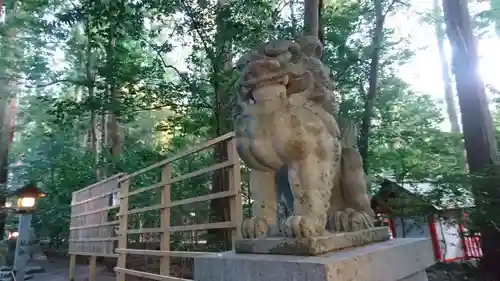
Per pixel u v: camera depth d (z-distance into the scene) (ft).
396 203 20.30
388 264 5.07
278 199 5.98
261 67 5.61
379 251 4.93
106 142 40.83
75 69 40.32
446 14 22.24
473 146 20.39
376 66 27.37
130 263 23.71
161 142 41.50
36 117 55.72
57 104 24.86
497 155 20.47
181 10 23.36
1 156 40.93
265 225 5.69
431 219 20.03
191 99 25.25
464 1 22.09
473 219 17.20
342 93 28.96
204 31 23.21
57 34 35.58
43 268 29.32
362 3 31.09
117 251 15.92
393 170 27.71
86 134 53.21
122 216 16.38
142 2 22.91
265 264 4.49
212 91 26.86
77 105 24.80
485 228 17.17
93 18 23.16
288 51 5.77
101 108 26.40
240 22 22.30
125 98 25.29
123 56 27.22
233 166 9.61
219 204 21.58
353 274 4.17
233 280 4.96
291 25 22.82
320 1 21.75
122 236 16.03
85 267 31.09
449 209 19.34
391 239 6.86
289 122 5.42
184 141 29.45
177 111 25.86
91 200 21.53
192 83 24.56
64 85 45.14
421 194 20.47
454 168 24.70
